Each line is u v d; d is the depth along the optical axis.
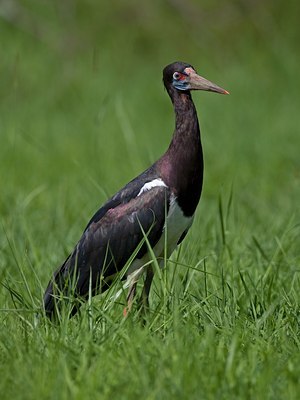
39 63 26.53
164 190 10.02
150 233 9.99
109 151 19.05
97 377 7.68
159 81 25.20
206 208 14.70
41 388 7.59
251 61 25.52
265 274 10.34
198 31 27.80
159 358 8.00
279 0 27.75
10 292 9.80
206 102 22.31
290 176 16.67
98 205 13.50
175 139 10.23
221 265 10.58
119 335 8.67
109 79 25.02
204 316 9.27
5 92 25.03
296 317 9.36
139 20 28.64
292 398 7.46
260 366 8.12
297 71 24.14
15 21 27.75
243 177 17.16
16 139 20.08
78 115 22.91
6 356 8.42
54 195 16.02
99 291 10.22
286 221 13.05
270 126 20.30
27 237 11.91
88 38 27.88
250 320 9.33
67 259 10.27
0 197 15.41
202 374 7.77
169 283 10.06
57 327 9.10
